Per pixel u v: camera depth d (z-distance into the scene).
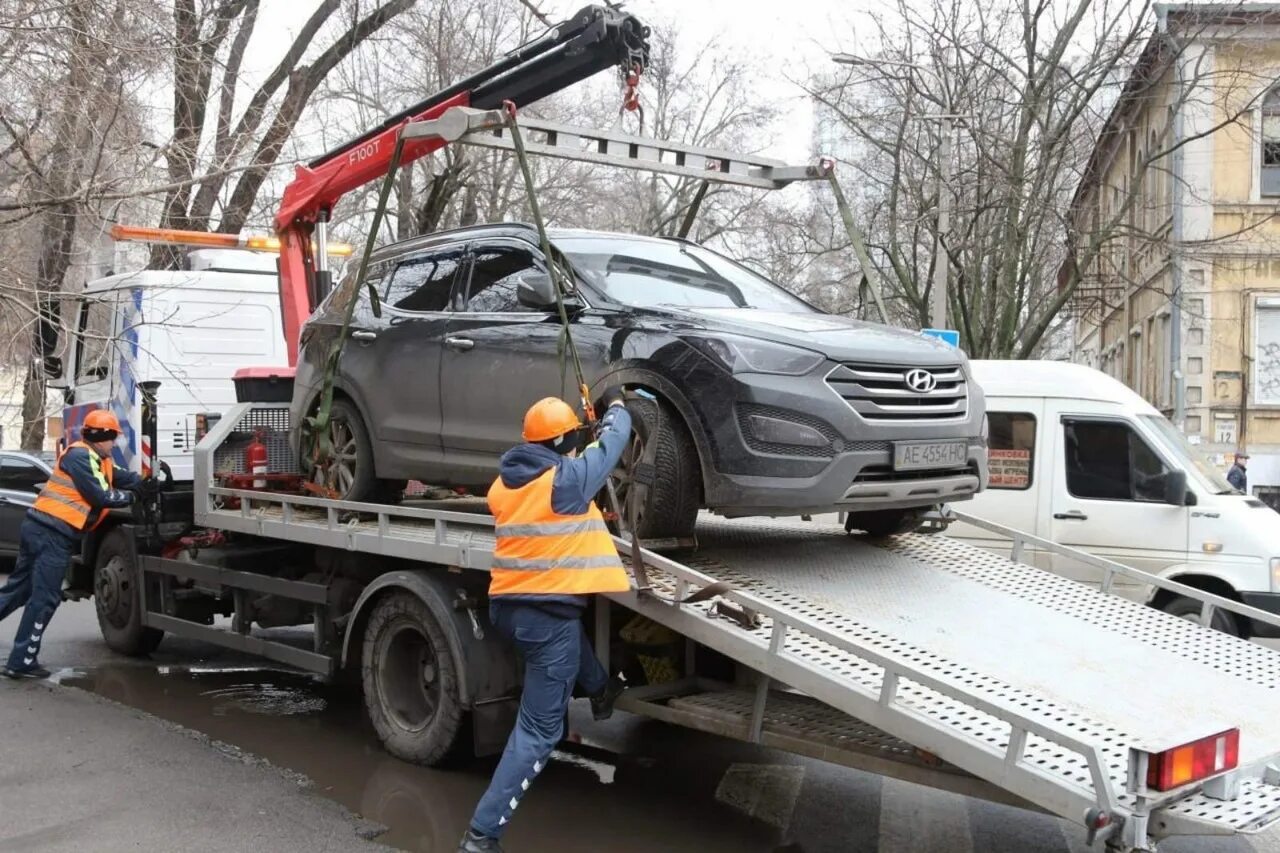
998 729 4.15
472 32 22.70
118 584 8.83
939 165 18.94
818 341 5.31
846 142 24.72
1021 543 6.55
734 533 6.75
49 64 8.09
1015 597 5.78
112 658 8.91
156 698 7.59
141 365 9.56
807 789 5.96
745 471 5.08
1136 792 3.63
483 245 6.70
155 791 5.46
